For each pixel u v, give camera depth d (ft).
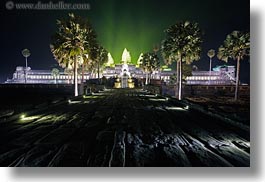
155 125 38.70
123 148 25.44
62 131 33.76
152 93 128.98
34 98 88.28
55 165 20.66
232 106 84.38
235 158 22.63
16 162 21.34
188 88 159.02
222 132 33.50
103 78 229.45
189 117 47.16
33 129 34.99
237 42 113.60
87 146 26.13
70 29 93.91
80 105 68.23
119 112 53.93
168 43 103.55
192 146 26.53
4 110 49.65
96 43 109.19
